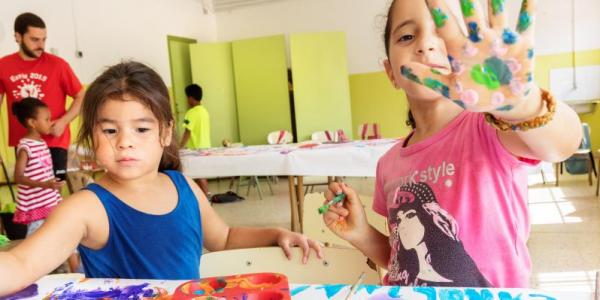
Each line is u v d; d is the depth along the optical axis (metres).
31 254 0.83
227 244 1.23
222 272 1.16
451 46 0.56
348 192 1.11
